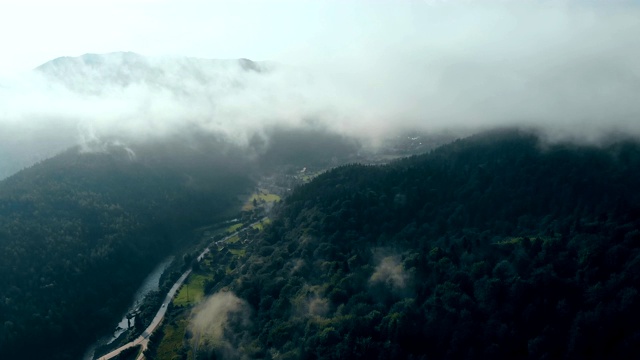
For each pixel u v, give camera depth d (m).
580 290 196.25
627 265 193.62
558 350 184.25
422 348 198.88
